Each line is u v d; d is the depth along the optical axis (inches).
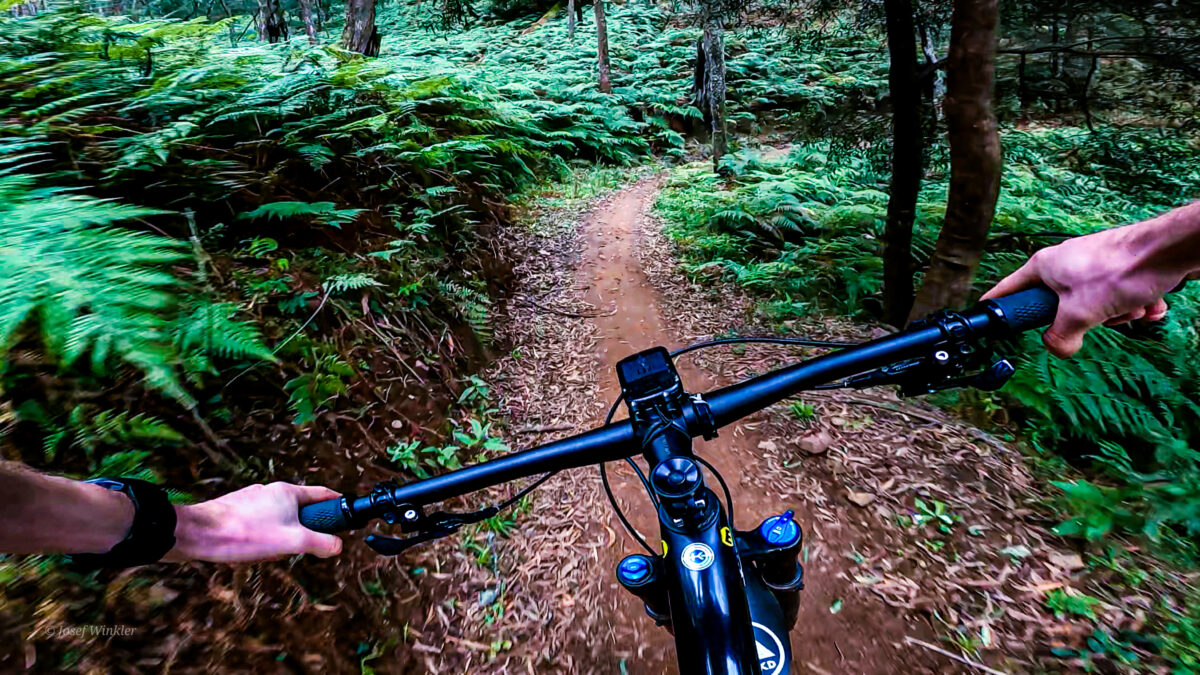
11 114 142.1
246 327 90.3
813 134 252.5
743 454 133.9
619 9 867.4
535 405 157.8
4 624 63.1
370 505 38.6
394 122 228.2
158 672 68.0
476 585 101.1
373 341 134.4
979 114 144.3
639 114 634.8
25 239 75.6
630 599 101.5
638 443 41.3
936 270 166.2
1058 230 247.3
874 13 207.5
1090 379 142.2
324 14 656.4
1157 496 108.3
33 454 77.1
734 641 32.5
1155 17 157.3
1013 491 118.6
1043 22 172.4
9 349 80.4
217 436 93.3
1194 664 83.5
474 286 198.7
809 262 246.8
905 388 38.9
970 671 86.0
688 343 191.2
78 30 196.5
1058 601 94.4
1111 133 189.6
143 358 71.7
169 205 130.7
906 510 114.7
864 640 91.1
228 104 170.1
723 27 266.1
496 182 316.8
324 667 79.2
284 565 85.2
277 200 153.1
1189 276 26.5
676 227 327.6
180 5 499.2
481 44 740.0
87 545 26.0
